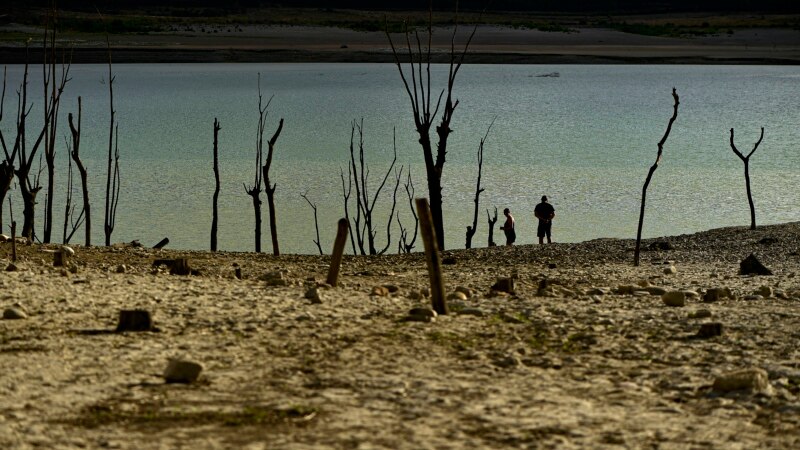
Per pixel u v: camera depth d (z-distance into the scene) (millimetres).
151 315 27891
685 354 26609
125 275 40812
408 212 129000
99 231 114375
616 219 119688
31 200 76000
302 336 27531
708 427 20062
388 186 145500
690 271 57781
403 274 53719
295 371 23750
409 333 28266
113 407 20516
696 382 23625
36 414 19875
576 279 51719
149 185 142750
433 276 32000
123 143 190375
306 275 50438
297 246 109688
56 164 161500
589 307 34594
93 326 28141
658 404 21750
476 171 156625
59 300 31953
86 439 18469
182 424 19531
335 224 121062
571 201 130875
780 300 39062
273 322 29266
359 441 18656
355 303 33594
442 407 21062
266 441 18547
